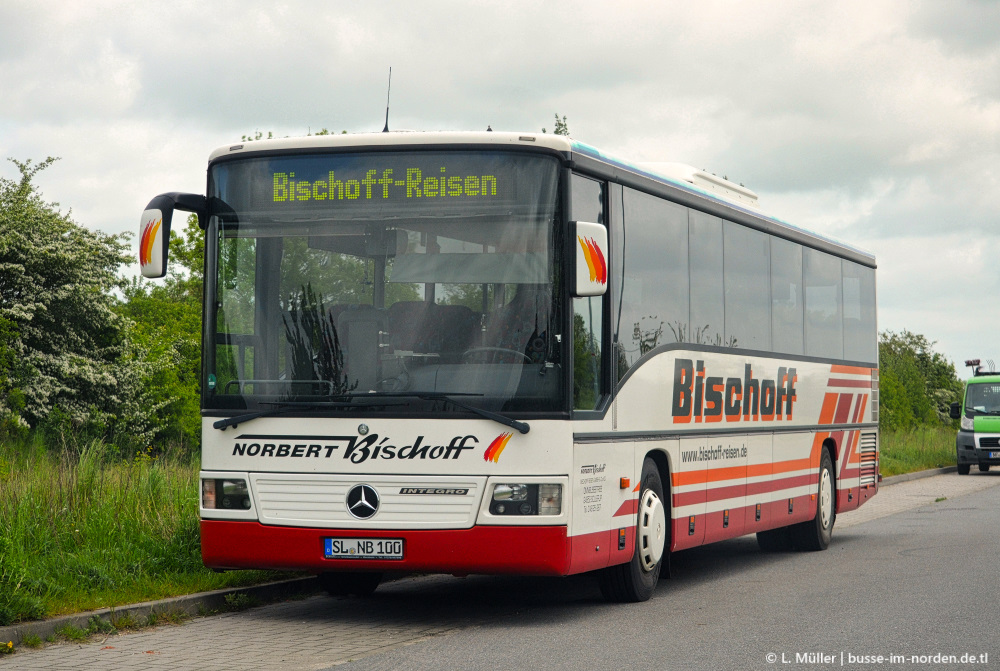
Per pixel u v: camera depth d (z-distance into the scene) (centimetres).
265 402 930
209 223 964
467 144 927
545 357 904
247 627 925
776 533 1565
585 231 893
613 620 970
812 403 1531
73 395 2981
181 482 1306
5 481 1209
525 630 918
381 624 945
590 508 946
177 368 3338
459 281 916
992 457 3519
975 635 884
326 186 941
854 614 989
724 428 1246
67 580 958
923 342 5669
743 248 1324
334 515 909
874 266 1817
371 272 928
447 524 894
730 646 841
